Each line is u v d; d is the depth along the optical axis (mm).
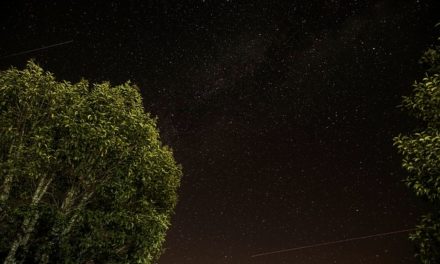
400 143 7461
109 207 9828
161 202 10969
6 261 8750
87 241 9031
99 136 8875
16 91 8945
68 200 9602
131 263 9820
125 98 10188
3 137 8883
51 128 8945
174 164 10984
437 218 7023
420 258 7105
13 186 9195
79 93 9602
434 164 6715
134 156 9625
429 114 7453
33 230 8984
